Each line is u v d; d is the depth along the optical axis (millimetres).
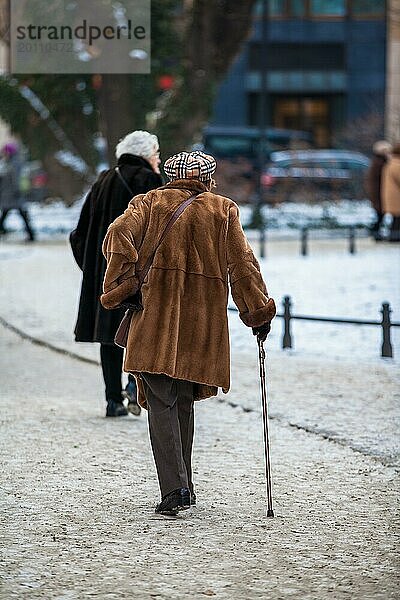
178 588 12062
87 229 20609
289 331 29047
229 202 15375
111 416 21250
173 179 15547
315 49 111062
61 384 24828
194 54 60125
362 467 17359
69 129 63281
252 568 12742
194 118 60688
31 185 79062
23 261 50688
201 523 14531
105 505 15375
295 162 71062
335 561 13000
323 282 41531
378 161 57656
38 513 14969
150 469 17344
